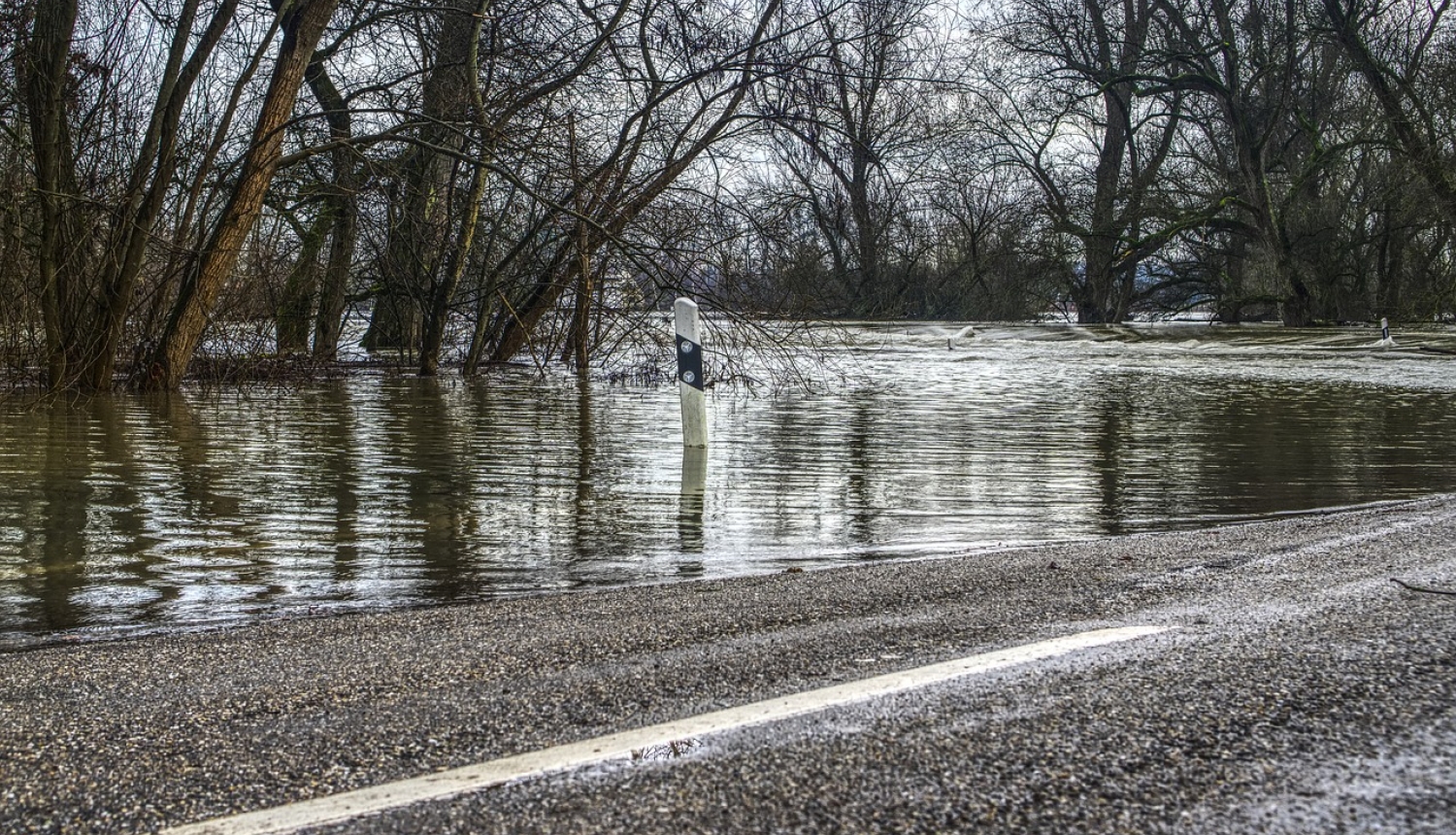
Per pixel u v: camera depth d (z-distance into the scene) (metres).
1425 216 36.09
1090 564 4.35
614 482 6.83
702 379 8.36
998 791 2.12
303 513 5.75
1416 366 19.89
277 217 15.74
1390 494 6.39
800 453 8.14
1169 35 37.97
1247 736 2.37
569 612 3.66
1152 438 9.21
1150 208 38.97
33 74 11.14
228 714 2.66
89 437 8.66
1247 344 28.16
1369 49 32.75
